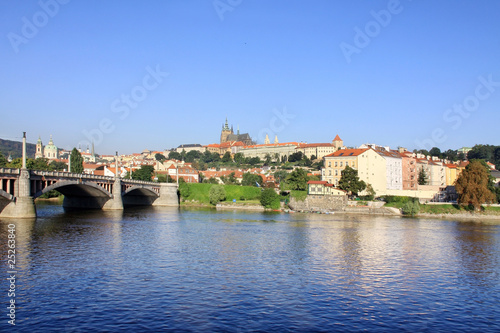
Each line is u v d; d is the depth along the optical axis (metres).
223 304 50.81
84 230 103.81
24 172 114.50
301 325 45.19
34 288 55.16
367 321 47.00
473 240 102.94
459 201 166.62
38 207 166.25
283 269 69.00
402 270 70.56
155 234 102.25
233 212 175.12
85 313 46.94
